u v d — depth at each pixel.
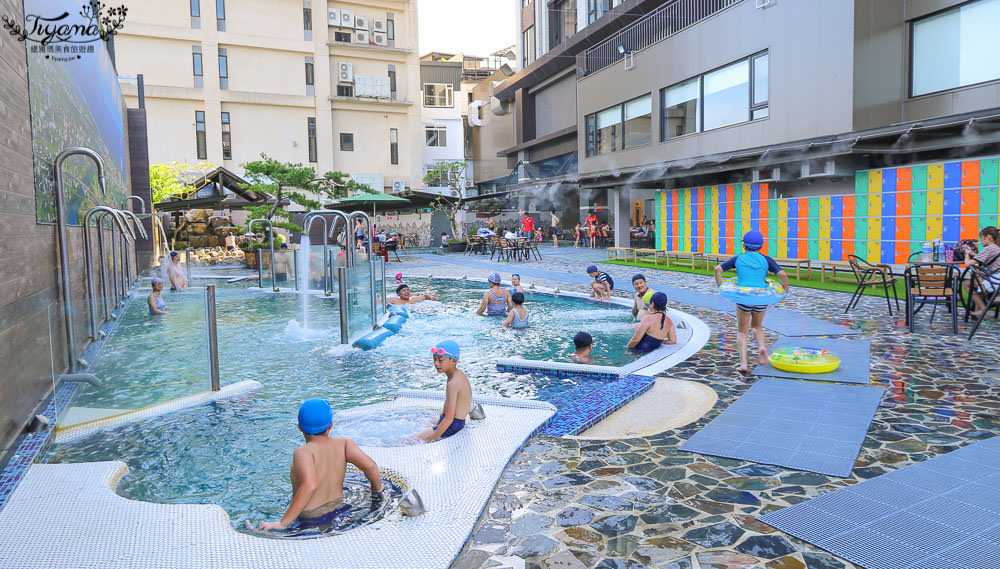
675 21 23.39
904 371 6.80
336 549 3.12
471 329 10.47
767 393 6.16
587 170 27.69
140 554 3.08
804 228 17.34
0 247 4.63
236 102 35.50
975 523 3.44
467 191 48.66
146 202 19.23
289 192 25.09
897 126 13.58
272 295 15.68
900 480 4.04
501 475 4.20
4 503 3.70
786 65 17.11
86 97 10.00
